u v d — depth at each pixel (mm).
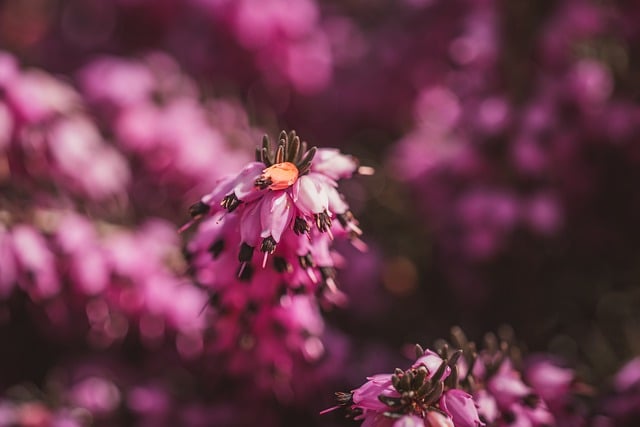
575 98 257
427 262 294
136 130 259
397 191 313
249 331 194
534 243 265
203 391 237
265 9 296
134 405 238
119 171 256
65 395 243
